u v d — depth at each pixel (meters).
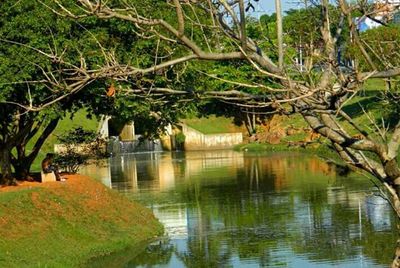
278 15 8.61
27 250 22.69
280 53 8.66
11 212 24.27
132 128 72.88
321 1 9.13
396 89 11.95
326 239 27.09
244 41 8.56
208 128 72.88
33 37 22.62
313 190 39.47
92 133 36.09
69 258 23.59
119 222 28.33
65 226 25.55
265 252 25.62
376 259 23.80
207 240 27.91
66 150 37.12
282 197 37.84
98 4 8.09
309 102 8.66
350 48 9.46
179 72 11.43
